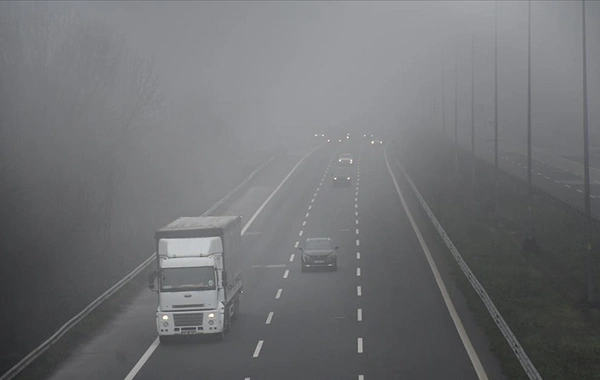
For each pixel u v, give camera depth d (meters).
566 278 157.50
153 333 121.75
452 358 101.75
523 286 145.75
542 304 134.75
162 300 113.50
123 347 113.06
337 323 124.69
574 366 96.19
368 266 177.75
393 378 92.50
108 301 142.00
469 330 117.81
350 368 97.50
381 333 117.12
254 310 136.88
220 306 114.12
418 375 93.56
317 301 142.75
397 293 147.62
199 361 103.25
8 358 106.62
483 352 104.69
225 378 94.38
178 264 114.19
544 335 113.62
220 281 114.81
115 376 97.50
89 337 120.38
